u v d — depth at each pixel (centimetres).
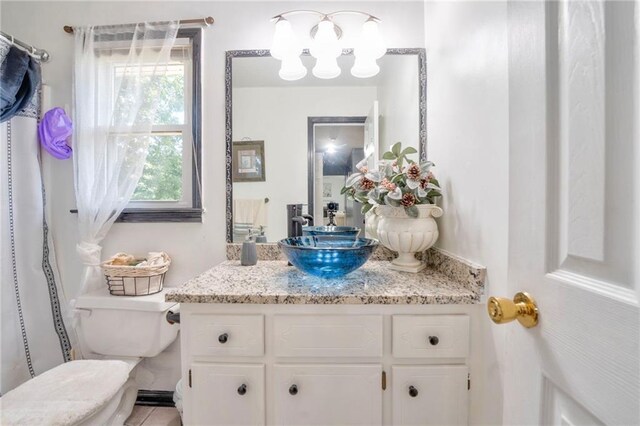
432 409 84
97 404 94
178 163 143
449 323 84
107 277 129
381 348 84
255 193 142
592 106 36
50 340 140
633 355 31
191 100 141
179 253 142
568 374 39
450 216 107
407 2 138
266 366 86
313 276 105
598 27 35
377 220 125
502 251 75
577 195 38
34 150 137
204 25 141
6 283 130
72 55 142
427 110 133
